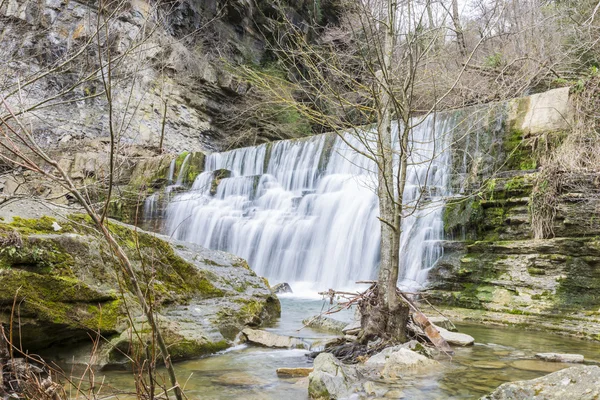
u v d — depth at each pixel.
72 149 14.05
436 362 4.28
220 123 22.27
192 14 20.55
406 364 4.07
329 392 3.41
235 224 14.04
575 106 9.31
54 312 3.87
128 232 5.27
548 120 9.77
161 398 2.28
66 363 4.01
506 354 4.82
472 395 3.49
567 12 13.09
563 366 4.35
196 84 21.02
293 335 5.63
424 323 4.86
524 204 8.27
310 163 15.91
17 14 8.39
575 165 7.98
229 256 7.18
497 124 10.60
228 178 16.20
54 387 2.74
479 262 7.86
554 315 6.46
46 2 11.37
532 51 11.65
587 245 6.83
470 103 12.15
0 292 3.58
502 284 7.35
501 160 10.27
